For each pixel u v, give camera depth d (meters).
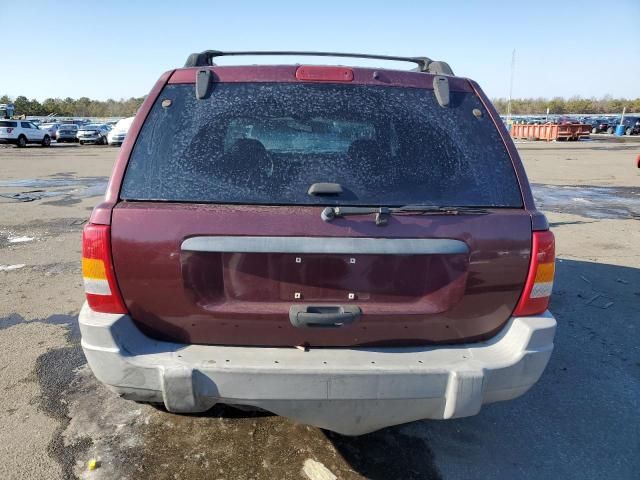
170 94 2.36
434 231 2.17
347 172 2.26
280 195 2.19
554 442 2.93
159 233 2.12
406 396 2.13
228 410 3.11
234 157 2.26
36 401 3.19
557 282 5.61
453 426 3.04
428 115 2.41
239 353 2.19
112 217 2.13
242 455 2.71
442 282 2.22
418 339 2.27
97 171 17.45
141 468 2.60
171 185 2.20
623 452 2.85
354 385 2.10
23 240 7.30
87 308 2.24
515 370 2.21
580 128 41.31
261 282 2.17
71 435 2.86
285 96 2.37
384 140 2.35
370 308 2.20
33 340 4.05
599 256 6.70
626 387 3.52
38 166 19.30
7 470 2.57
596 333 4.34
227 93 2.37
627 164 20.48
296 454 2.73
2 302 4.86
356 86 2.41
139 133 2.27
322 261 2.15
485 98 2.50
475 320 2.29
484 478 2.62
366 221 2.14
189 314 2.20
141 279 2.16
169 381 2.07
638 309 4.86
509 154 2.39
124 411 3.09
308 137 2.33
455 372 2.12
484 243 2.21
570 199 11.69
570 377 3.64
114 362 2.12
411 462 2.71
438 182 2.29
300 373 2.08
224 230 2.11
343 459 2.71
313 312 2.17
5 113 61.12
